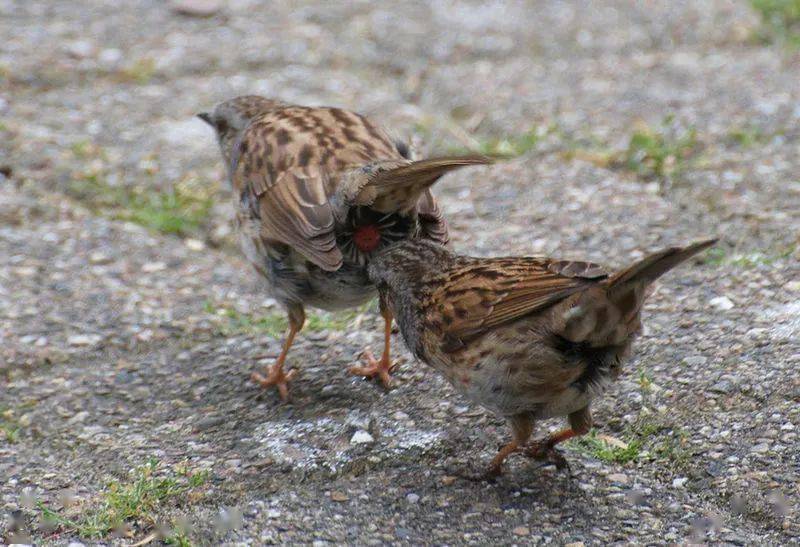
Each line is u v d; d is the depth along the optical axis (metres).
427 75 16.33
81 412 9.59
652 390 9.10
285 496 8.23
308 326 10.84
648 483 8.19
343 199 8.66
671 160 13.42
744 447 8.34
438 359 8.14
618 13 18.05
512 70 16.36
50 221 12.76
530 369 7.58
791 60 16.23
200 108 15.23
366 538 7.70
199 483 8.41
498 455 8.25
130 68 16.20
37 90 15.64
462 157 7.99
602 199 12.71
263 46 17.03
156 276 11.78
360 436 8.93
